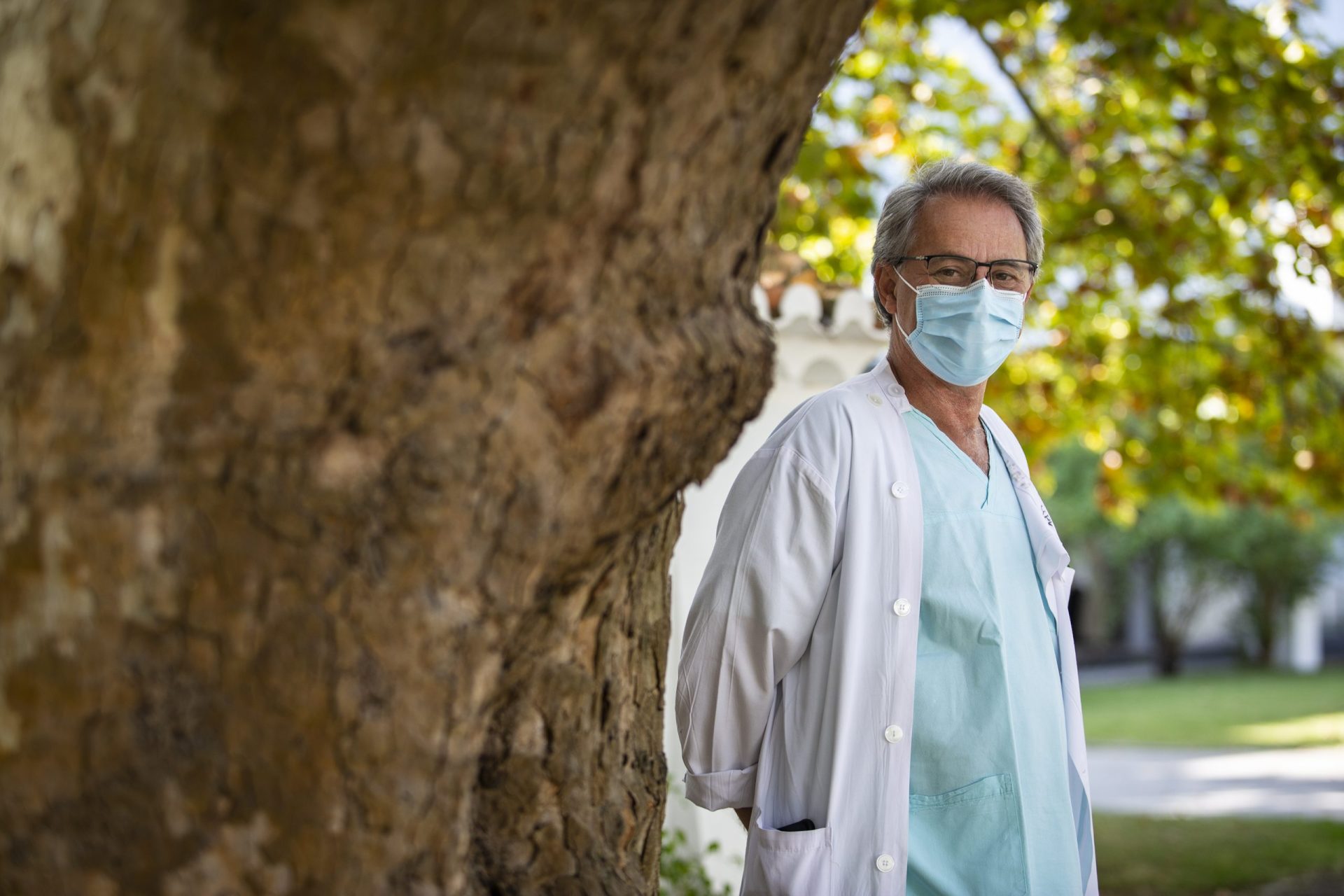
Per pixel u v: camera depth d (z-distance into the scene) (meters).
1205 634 24.89
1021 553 2.08
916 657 1.97
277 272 1.00
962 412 2.12
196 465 1.02
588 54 1.01
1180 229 6.77
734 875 4.25
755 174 1.25
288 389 1.02
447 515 1.07
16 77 1.04
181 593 1.02
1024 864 1.94
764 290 4.25
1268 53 5.95
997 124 7.92
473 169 1.01
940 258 2.03
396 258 1.02
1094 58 6.41
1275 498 7.97
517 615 1.14
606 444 1.15
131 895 1.04
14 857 1.04
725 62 1.11
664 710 1.60
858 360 4.50
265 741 1.05
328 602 1.05
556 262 1.09
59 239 1.01
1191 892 6.79
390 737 1.07
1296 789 10.04
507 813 1.32
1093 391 7.88
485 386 1.07
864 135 7.05
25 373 1.03
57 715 1.03
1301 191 6.66
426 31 0.95
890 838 1.90
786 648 1.98
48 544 1.02
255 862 1.05
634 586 1.47
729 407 1.30
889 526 1.98
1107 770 11.17
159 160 0.98
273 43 0.95
